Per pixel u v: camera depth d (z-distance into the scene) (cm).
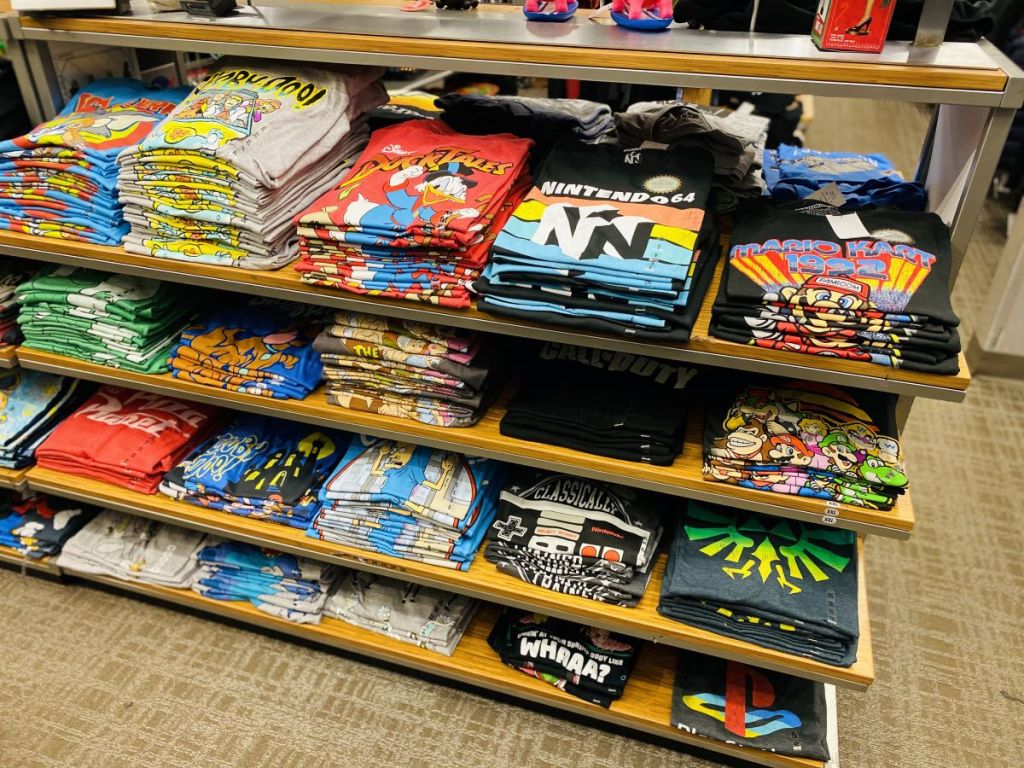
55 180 173
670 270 132
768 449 146
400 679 205
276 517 191
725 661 184
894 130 663
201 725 193
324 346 168
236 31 158
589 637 186
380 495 176
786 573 156
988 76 120
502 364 173
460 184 152
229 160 150
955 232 140
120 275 192
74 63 196
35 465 216
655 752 186
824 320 131
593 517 174
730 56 131
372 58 152
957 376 127
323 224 150
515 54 142
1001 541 251
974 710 197
